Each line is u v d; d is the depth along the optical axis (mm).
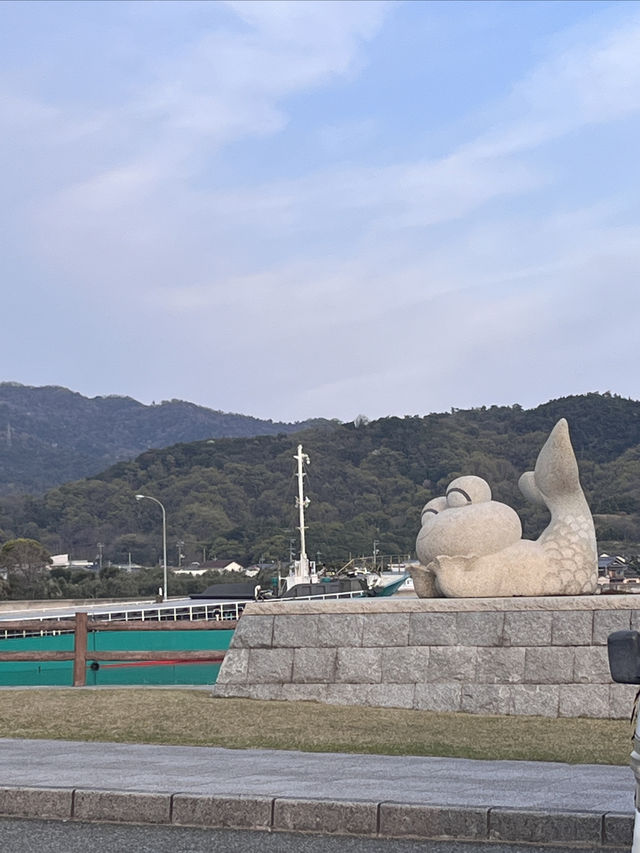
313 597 34562
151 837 7781
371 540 86125
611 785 8602
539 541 15289
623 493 84625
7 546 80812
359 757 10422
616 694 13234
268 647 15016
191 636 28281
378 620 14578
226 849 7387
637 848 4699
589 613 13633
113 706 13758
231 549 96562
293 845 7500
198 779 9000
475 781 8836
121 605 36031
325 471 112250
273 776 9156
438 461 108250
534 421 114625
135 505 122438
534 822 7477
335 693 14523
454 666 14047
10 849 7426
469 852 7270
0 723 12867
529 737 11602
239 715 13086
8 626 16641
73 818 8414
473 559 14852
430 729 12172
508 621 13961
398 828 7730
